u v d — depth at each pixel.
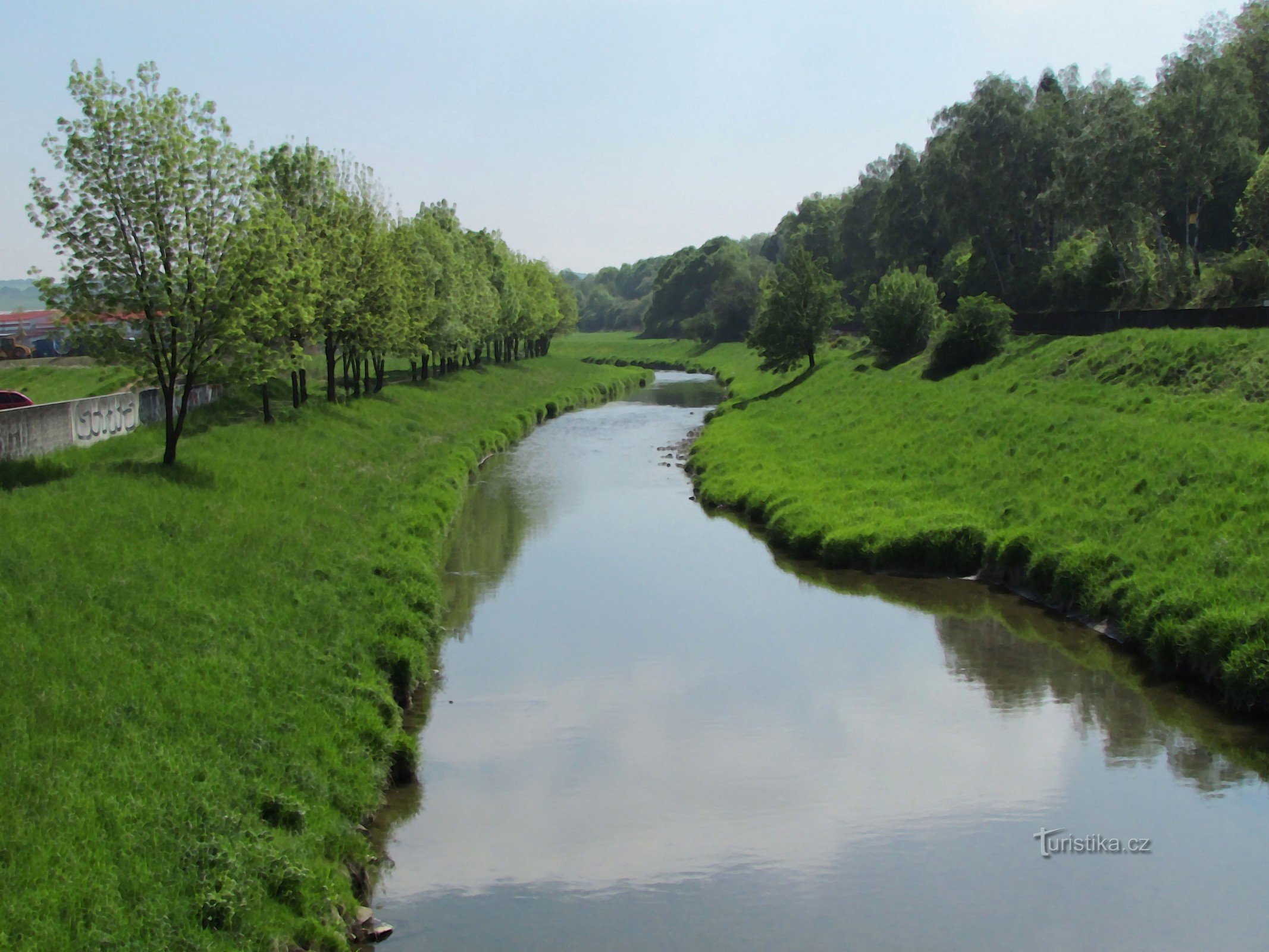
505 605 27.55
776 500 37.22
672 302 181.00
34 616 16.58
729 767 17.88
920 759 18.16
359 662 19.22
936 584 28.91
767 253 178.75
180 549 22.06
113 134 27.58
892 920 13.44
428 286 65.25
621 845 15.23
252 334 30.88
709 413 72.12
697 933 13.10
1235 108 59.69
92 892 10.41
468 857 14.83
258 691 16.34
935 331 65.81
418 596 23.70
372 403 52.41
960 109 90.00
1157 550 24.94
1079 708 20.22
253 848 11.96
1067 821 15.96
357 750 15.74
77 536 20.72
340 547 26.14
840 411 55.84
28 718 13.36
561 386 88.88
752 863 14.80
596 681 21.94
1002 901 13.90
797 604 27.62
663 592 28.78
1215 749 18.31
